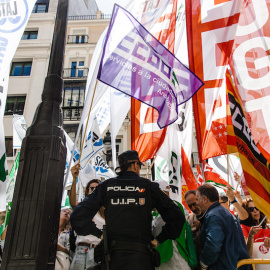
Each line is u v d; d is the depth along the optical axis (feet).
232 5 15.40
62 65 10.75
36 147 9.09
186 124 18.99
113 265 7.91
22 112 65.57
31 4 12.01
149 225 8.57
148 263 8.07
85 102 12.31
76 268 10.77
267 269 12.51
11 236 8.05
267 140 12.32
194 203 12.30
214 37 15.53
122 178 9.20
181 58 19.53
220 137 14.74
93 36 76.84
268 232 13.01
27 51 70.08
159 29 17.22
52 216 8.46
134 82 12.25
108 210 8.66
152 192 8.97
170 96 12.93
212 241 9.82
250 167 11.78
